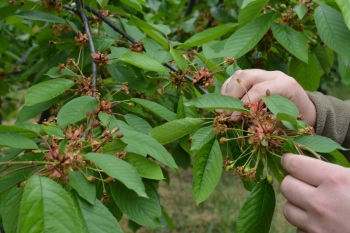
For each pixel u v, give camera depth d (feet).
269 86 2.46
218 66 2.95
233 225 8.67
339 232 1.94
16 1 3.19
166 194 10.43
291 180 2.07
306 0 3.05
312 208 1.99
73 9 3.08
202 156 2.28
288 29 3.02
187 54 3.14
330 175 1.96
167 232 8.52
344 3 2.57
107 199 2.15
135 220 1.95
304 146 2.13
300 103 2.56
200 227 8.77
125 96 3.00
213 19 5.43
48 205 1.63
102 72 3.62
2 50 4.59
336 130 2.70
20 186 1.80
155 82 3.05
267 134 2.19
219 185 10.65
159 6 5.39
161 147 2.02
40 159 2.00
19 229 1.60
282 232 8.34
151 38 3.22
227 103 2.25
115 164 1.81
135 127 2.46
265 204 2.21
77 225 1.63
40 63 3.82
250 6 3.02
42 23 3.76
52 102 2.69
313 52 3.62
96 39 3.05
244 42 2.97
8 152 2.40
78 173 1.80
